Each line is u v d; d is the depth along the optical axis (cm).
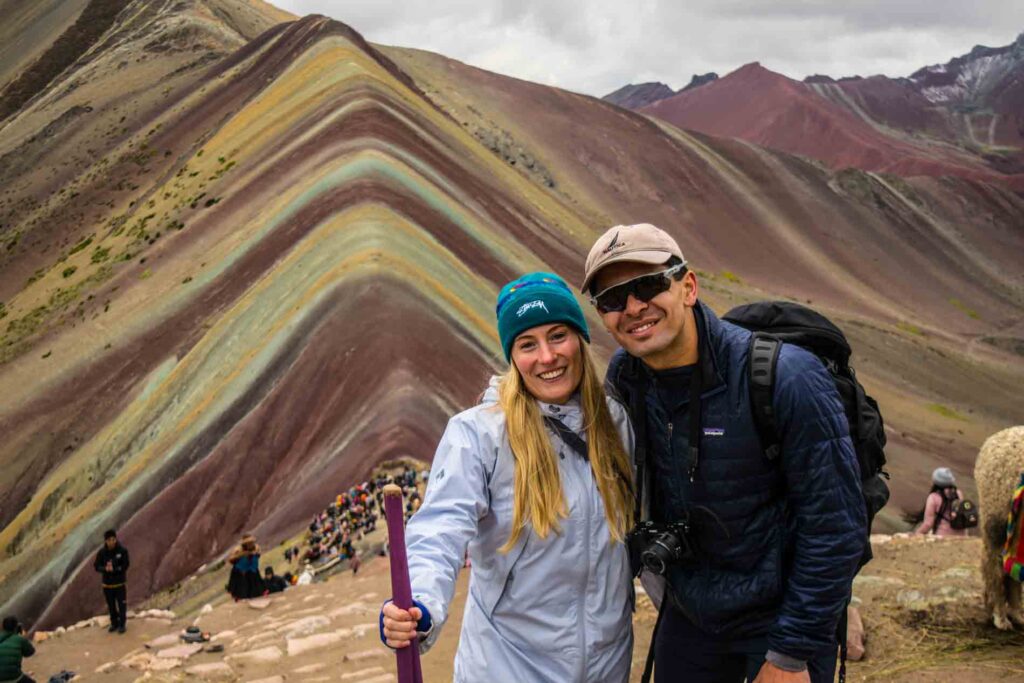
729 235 15275
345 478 3114
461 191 7606
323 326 4234
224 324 5144
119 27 17488
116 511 3788
